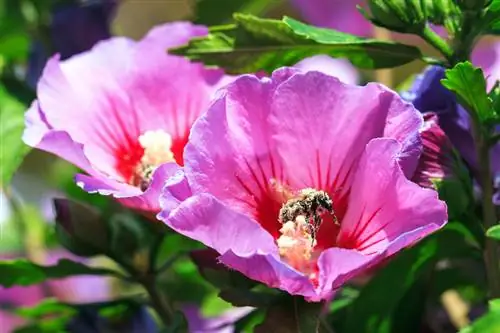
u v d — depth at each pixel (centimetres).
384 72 69
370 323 56
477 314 60
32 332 62
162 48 57
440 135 52
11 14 70
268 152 51
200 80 56
